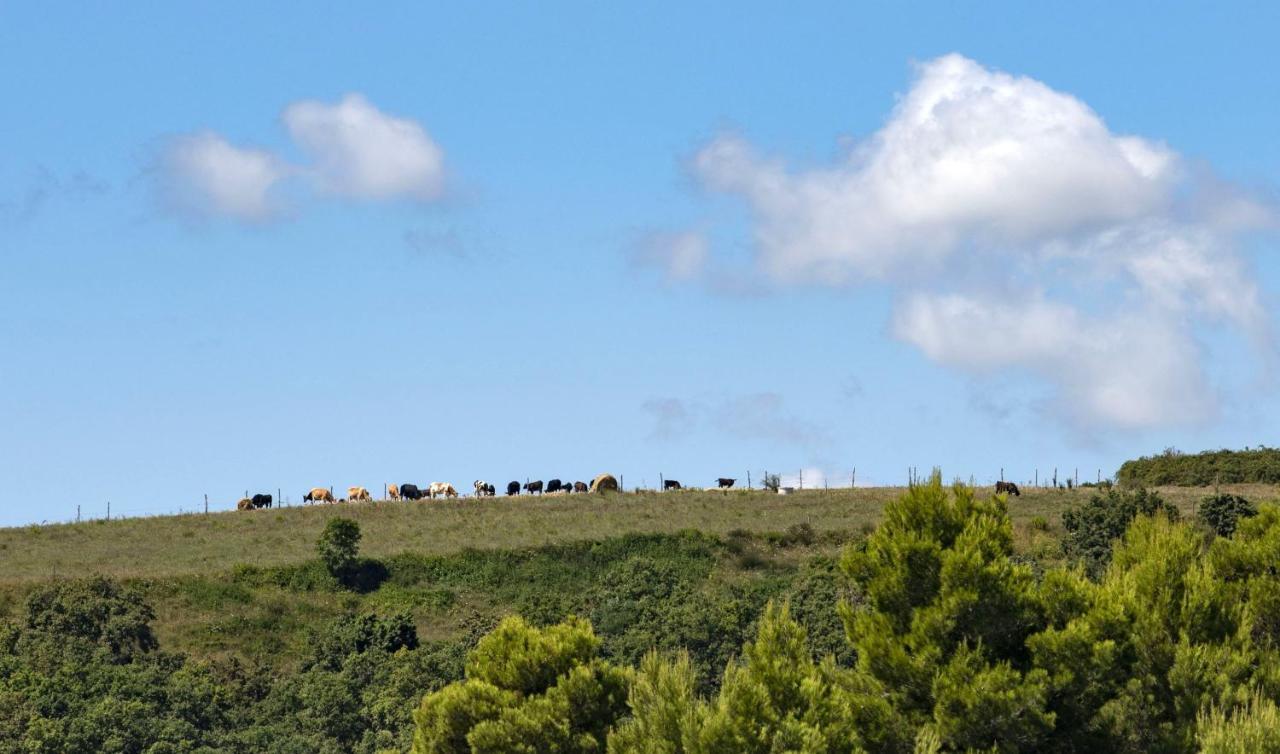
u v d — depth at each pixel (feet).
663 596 370.12
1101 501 377.09
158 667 326.85
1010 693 154.81
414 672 308.81
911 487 175.42
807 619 305.73
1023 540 383.86
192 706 299.99
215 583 388.57
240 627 366.02
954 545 170.09
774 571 401.90
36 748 267.18
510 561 412.57
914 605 168.96
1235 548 193.36
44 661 319.27
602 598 370.12
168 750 275.80
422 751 186.09
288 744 284.20
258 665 341.00
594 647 191.31
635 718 166.30
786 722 146.20
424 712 188.24
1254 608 182.60
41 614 347.36
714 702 161.07
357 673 322.96
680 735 153.07
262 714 307.37
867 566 173.88
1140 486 408.05
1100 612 167.43
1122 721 163.53
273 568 399.24
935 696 159.33
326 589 395.14
